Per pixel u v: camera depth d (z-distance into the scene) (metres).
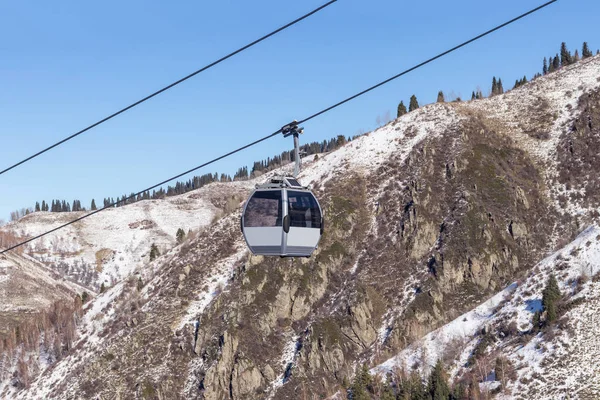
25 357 142.75
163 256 162.38
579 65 199.62
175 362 125.75
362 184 156.38
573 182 152.00
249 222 42.47
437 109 177.75
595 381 86.75
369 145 170.25
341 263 136.88
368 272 132.62
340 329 120.88
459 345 106.00
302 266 133.88
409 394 90.88
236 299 129.62
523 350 97.19
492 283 127.12
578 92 182.75
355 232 143.00
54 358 141.12
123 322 139.50
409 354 107.38
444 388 90.00
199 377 120.12
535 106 182.88
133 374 125.00
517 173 155.62
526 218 142.00
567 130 168.88
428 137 165.00
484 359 99.50
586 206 144.12
